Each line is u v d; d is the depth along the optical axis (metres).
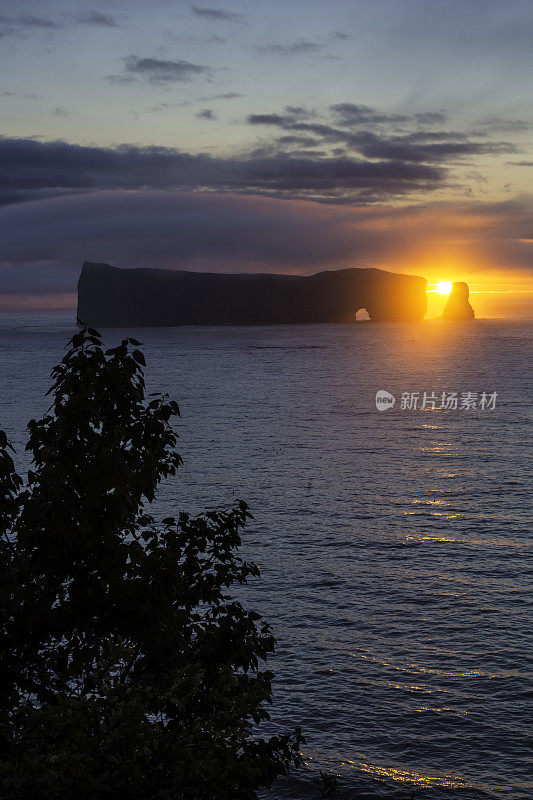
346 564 48.25
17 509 11.78
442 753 27.61
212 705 11.27
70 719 9.57
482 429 105.81
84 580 11.54
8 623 11.26
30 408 134.00
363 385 173.88
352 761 27.28
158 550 12.18
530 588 43.59
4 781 8.76
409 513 60.75
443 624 38.72
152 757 9.63
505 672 33.44
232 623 12.48
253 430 107.44
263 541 53.38
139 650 12.00
